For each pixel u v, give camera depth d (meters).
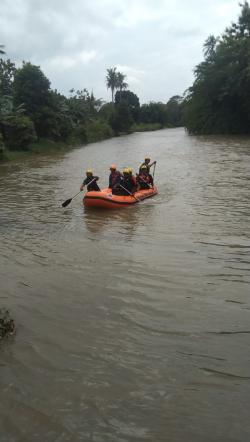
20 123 30.59
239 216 9.67
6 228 9.35
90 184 12.38
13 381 3.89
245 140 36.16
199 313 5.09
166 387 3.77
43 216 10.53
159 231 8.70
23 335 4.67
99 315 5.10
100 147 38.38
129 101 92.56
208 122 47.03
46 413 3.49
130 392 3.72
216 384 3.79
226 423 3.33
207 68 45.16
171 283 5.99
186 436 3.22
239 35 44.88
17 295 5.71
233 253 7.16
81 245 7.92
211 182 14.80
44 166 22.66
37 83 36.19
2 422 3.40
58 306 5.36
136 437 3.22
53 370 4.05
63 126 40.44
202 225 9.01
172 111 114.75
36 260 7.12
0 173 20.06
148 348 4.39
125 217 10.12
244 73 41.22
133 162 23.50
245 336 4.56
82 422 3.38
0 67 40.66
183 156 24.98
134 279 6.17
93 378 3.92
